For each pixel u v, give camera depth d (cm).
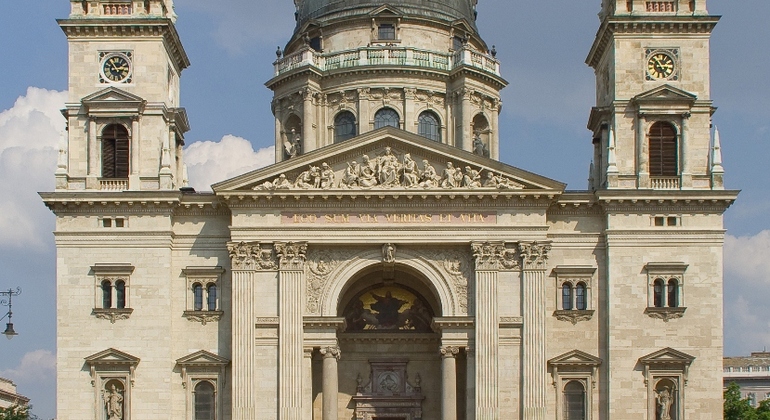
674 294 8469
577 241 8581
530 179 8425
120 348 8375
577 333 8481
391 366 9069
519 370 8281
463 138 10269
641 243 8488
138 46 8831
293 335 8306
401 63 10294
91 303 8419
